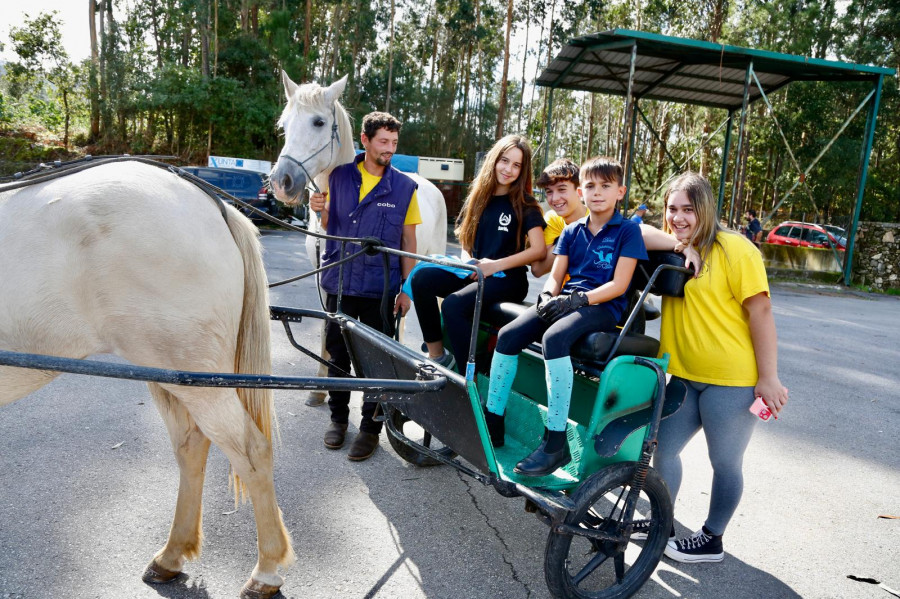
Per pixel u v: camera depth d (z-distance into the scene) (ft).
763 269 8.69
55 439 12.09
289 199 12.82
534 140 122.72
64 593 7.89
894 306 44.73
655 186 85.71
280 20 87.30
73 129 98.07
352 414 15.02
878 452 14.85
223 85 80.64
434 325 11.18
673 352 9.51
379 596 8.39
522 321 8.85
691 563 9.85
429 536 9.98
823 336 29.53
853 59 78.38
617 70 49.42
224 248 7.63
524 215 10.62
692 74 49.11
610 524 8.52
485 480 8.25
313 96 13.01
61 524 9.35
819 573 9.71
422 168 71.77
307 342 20.24
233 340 7.84
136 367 5.76
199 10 82.28
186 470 8.29
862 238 56.29
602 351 8.33
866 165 53.16
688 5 95.14
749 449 14.62
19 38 93.40
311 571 8.82
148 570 8.30
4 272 6.45
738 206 52.39
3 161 80.33
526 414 9.64
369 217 12.04
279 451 12.60
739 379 8.91
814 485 12.89
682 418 9.51
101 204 6.81
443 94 116.06
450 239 63.98
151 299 6.99
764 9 81.61
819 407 18.04
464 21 124.77
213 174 53.06
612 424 8.21
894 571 9.87
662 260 9.30
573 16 127.13
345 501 10.87
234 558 9.01
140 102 80.28
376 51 122.93
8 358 5.32
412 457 12.20
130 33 92.07
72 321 6.84
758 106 87.45
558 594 8.16
